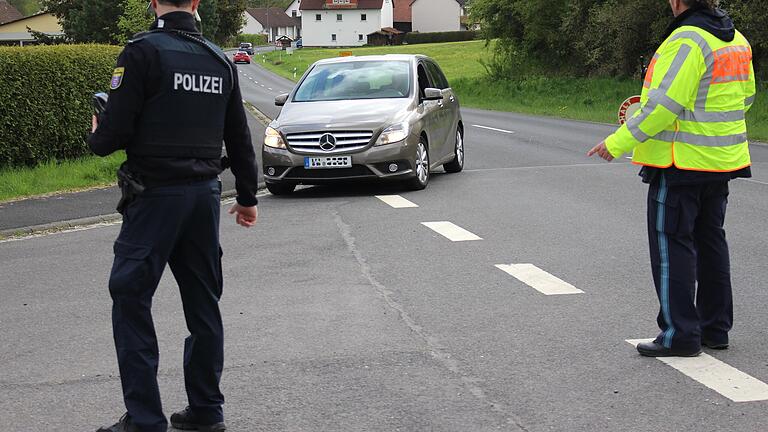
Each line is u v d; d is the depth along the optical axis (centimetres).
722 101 515
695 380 494
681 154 514
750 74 534
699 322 534
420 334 593
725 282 543
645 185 1315
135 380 403
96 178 1464
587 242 894
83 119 1681
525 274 759
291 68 8831
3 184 1373
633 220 1017
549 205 1136
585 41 4381
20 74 1539
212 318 433
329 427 441
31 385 514
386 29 14200
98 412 470
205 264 427
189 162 406
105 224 1111
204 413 434
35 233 1057
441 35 12838
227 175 1524
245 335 600
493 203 1159
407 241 915
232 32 10788
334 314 648
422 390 488
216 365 434
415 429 435
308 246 902
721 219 540
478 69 6800
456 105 1515
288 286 736
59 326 640
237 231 1005
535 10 4897
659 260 533
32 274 820
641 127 508
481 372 516
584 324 609
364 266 805
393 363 535
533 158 1741
